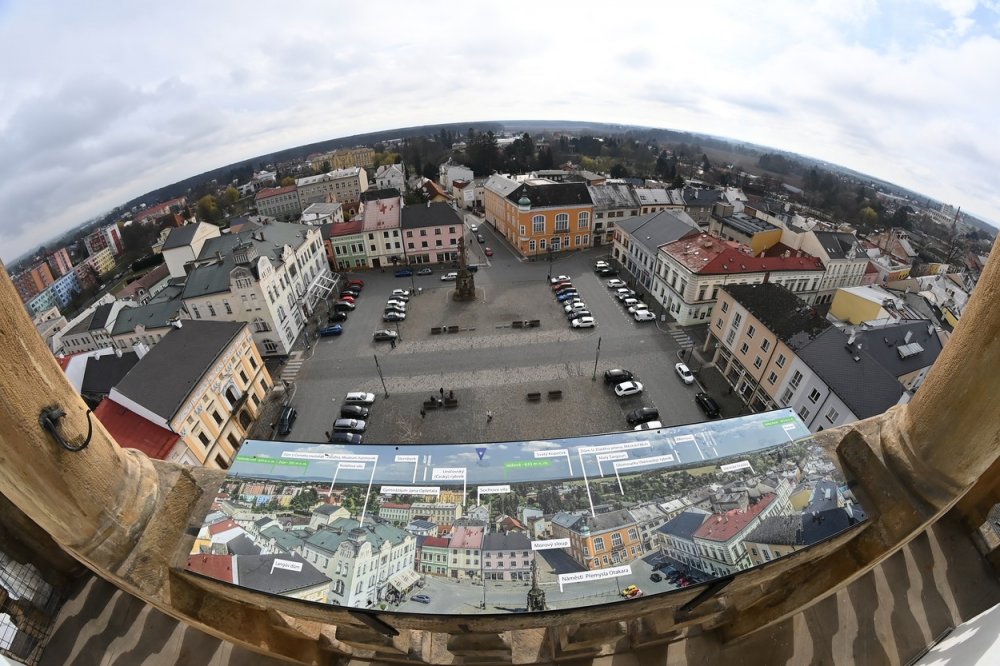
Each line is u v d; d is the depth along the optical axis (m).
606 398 41.28
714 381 43.09
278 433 38.88
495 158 143.00
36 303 126.62
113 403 30.17
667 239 59.50
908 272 68.69
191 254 72.25
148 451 28.94
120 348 47.22
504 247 79.94
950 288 67.12
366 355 49.16
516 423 38.72
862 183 178.12
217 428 34.81
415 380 44.56
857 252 57.78
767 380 37.62
